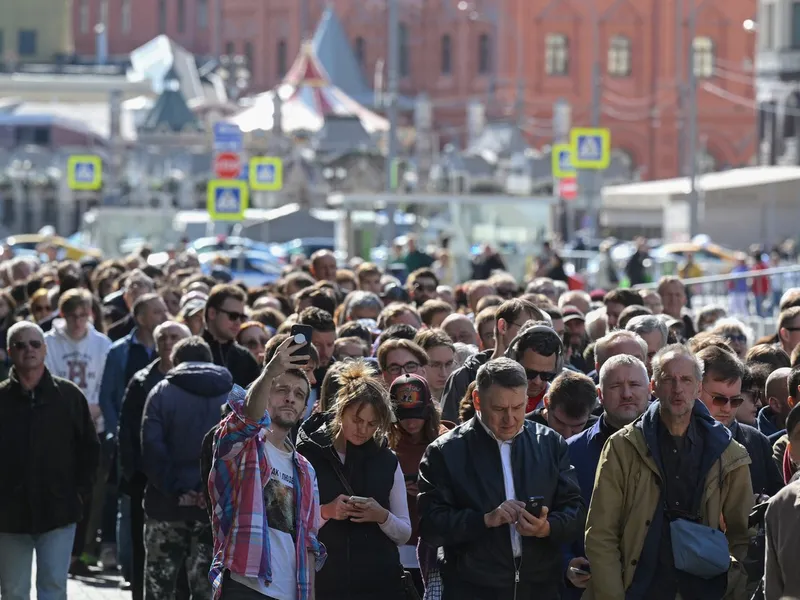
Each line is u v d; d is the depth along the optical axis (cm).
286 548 3045
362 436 3209
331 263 6875
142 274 5900
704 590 3012
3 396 4016
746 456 3050
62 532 4041
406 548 3531
